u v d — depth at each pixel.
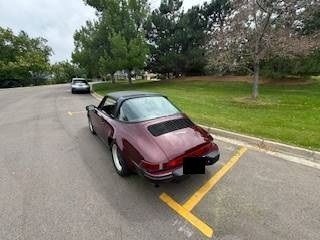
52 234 3.21
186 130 4.37
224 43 13.52
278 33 12.57
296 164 5.03
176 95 16.44
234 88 20.08
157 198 3.96
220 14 27.34
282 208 3.59
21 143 7.04
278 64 20.48
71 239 3.11
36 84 59.41
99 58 23.81
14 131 8.52
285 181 4.35
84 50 25.16
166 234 3.15
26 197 4.10
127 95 5.36
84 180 4.64
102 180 4.62
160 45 27.61
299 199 3.80
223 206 3.70
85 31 25.55
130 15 23.95
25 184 4.55
